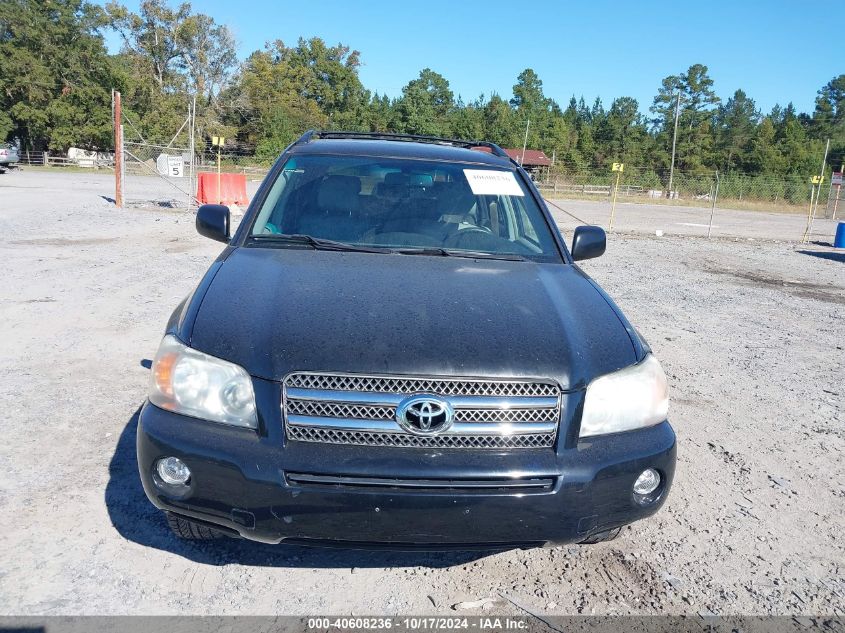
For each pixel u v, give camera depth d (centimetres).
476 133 8581
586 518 253
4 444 395
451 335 262
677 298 1020
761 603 290
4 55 5381
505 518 244
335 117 8462
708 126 9456
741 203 5444
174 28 6656
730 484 404
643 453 262
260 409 247
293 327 262
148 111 6269
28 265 950
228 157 5784
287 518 240
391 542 244
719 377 622
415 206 386
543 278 331
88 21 5631
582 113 12288
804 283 1284
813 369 669
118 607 263
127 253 1111
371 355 249
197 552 302
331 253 341
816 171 8831
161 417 258
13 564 285
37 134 5575
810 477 420
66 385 496
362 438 244
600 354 273
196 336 266
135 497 344
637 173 7856
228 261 326
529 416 251
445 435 245
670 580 303
